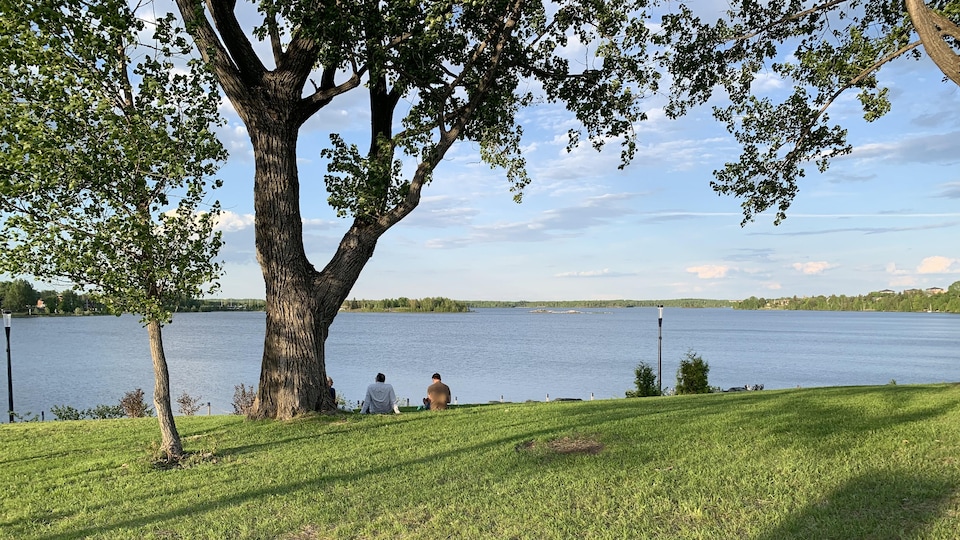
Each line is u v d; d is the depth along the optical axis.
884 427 7.08
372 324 178.38
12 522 5.61
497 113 12.66
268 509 5.51
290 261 10.09
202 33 9.28
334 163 9.84
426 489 5.82
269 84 9.92
